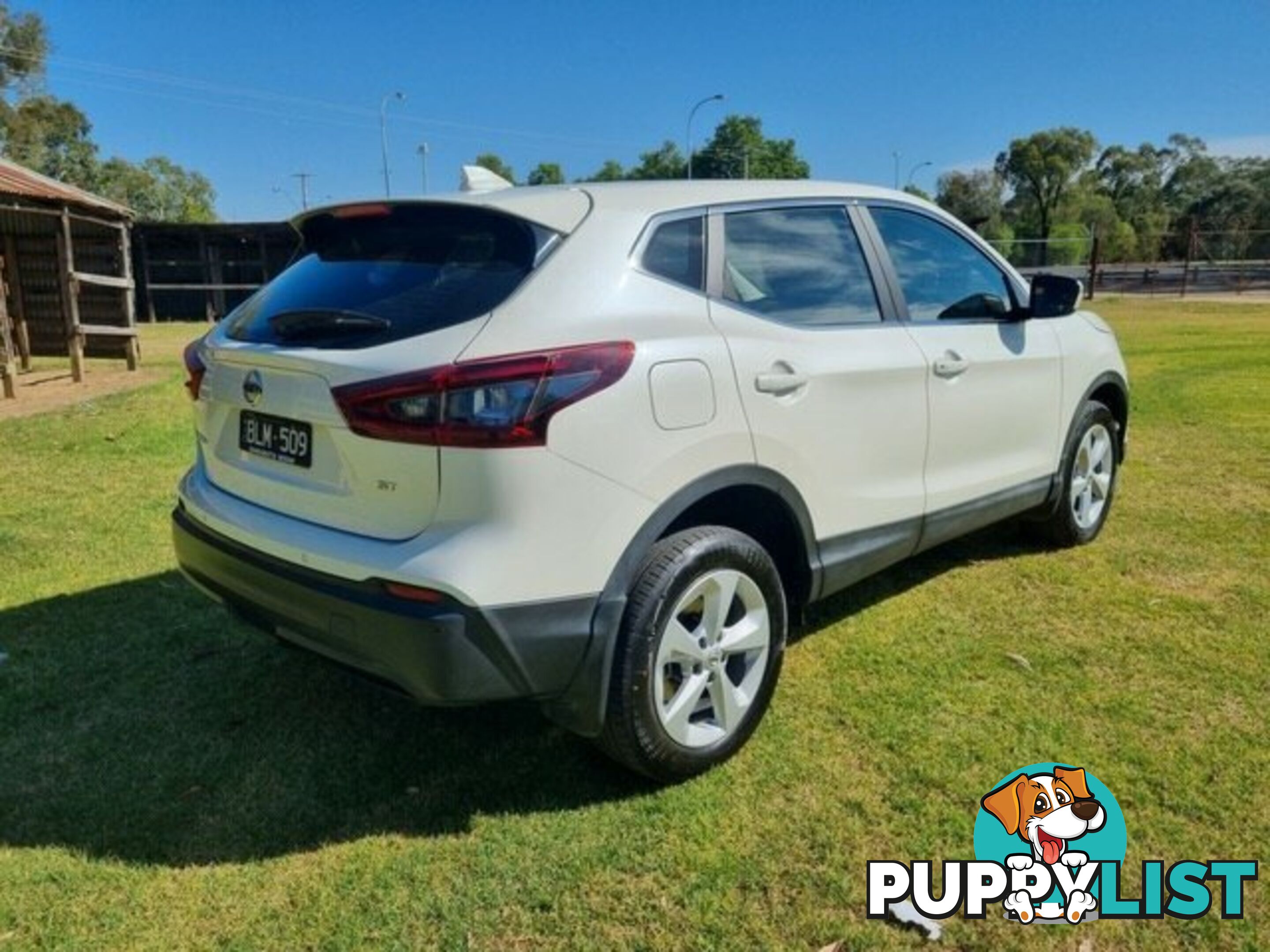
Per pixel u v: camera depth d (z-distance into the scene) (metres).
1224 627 3.48
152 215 64.50
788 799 2.47
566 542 2.19
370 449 2.18
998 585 3.97
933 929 2.00
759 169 71.88
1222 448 6.49
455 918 2.07
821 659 3.29
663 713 2.43
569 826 2.38
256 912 2.10
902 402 3.13
